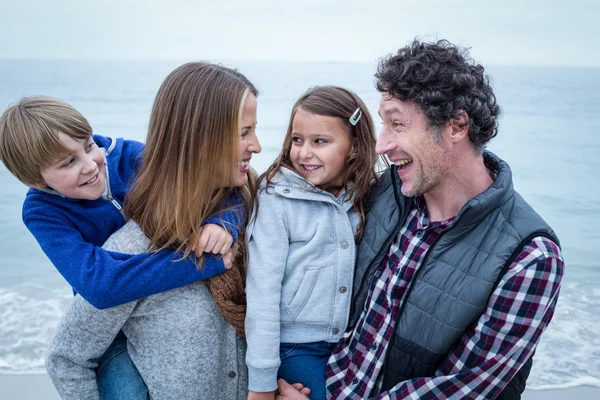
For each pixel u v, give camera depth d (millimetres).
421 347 1741
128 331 1969
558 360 4562
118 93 30422
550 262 1581
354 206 2072
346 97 2033
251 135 1867
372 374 1870
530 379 4289
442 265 1716
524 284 1583
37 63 49344
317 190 2029
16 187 9312
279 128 16438
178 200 1757
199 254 1778
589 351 4711
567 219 8844
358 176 2055
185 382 1881
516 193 1812
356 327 1976
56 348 1883
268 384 1853
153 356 1904
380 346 1874
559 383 4223
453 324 1676
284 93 29328
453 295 1682
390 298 1865
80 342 1848
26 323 5254
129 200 1896
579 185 10914
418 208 1915
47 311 5539
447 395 1696
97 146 1987
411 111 1713
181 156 1767
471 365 1688
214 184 1812
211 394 1941
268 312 1869
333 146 2004
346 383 1938
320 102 1994
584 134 16891
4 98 29719
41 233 1785
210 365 1905
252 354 1853
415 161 1741
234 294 1880
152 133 1840
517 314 1595
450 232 1696
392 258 1932
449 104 1661
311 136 2006
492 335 1637
